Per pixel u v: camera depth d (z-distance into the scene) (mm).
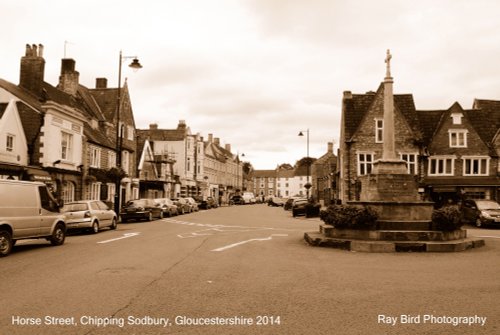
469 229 23672
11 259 11758
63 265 10500
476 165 37812
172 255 12273
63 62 35938
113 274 9273
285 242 15750
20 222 13281
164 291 7699
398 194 16312
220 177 88250
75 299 7098
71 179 29375
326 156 75500
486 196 36562
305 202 37344
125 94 42250
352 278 8945
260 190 148000
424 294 7527
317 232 16734
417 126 39250
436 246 13258
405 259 11695
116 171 27734
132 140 43969
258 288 7980
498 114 40406
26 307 6613
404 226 14461
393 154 16984
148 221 29375
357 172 38438
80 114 30578
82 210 20016
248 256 12141
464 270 9930
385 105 17297
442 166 37938
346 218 14344
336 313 6352
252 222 28281
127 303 6859
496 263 11000
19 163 25344
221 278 8898
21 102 27000
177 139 65000
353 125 39844
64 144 28969
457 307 6695
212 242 15789
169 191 56281
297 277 9047
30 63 30234
